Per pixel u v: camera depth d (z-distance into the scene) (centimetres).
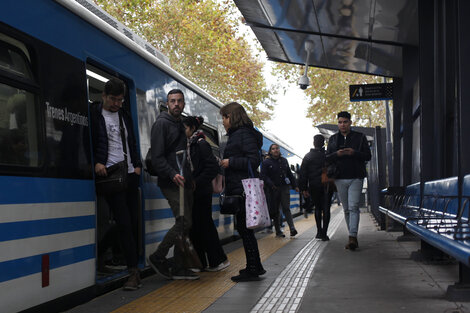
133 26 2869
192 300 514
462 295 468
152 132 622
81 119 514
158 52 809
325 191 1084
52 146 457
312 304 475
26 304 406
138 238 634
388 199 1163
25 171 415
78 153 501
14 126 409
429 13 809
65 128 482
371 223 1705
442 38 777
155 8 3034
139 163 597
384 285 555
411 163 1126
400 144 1328
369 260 757
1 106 396
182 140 638
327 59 1391
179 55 3206
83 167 509
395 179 1309
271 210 1217
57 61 480
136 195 608
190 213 636
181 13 3122
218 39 3161
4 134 396
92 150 536
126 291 568
